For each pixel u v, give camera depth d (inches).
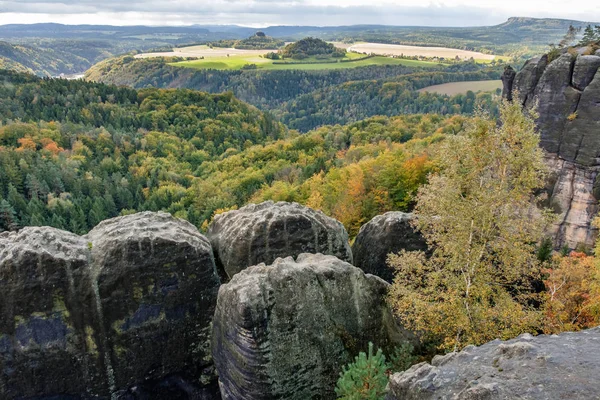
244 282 783.1
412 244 1230.9
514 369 450.3
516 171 828.0
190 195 4357.8
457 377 481.1
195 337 943.7
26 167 4559.5
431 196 877.8
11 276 808.9
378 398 621.0
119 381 909.8
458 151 832.3
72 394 887.1
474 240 848.9
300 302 799.7
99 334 875.4
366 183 2481.5
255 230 1010.7
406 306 863.1
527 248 845.8
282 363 776.9
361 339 877.8
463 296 879.1
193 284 924.0
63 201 3986.2
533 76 2133.4
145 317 899.4
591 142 1898.4
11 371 837.2
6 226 3503.9
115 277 868.6
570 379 410.3
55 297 838.5
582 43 2119.8
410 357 831.7
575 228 1964.8
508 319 808.9
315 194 2603.3
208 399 965.2
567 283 1226.6
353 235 2183.8
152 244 886.4
